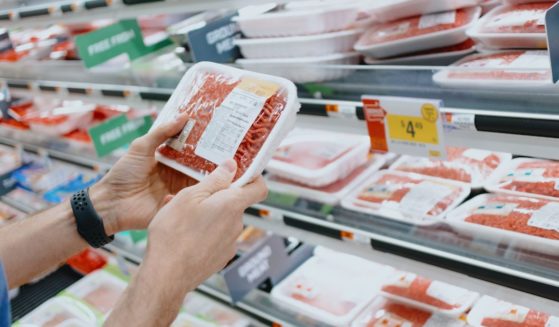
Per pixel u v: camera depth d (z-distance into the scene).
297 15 1.39
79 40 1.86
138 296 0.89
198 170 1.04
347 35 1.43
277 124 0.98
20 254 1.30
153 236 0.91
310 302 1.76
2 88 2.95
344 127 1.36
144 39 2.08
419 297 1.54
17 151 3.30
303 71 1.41
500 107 1.06
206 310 2.22
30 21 2.12
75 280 2.97
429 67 1.19
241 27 1.54
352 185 1.58
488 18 1.21
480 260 1.17
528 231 1.14
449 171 1.49
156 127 1.15
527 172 1.36
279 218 1.60
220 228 0.94
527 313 1.34
